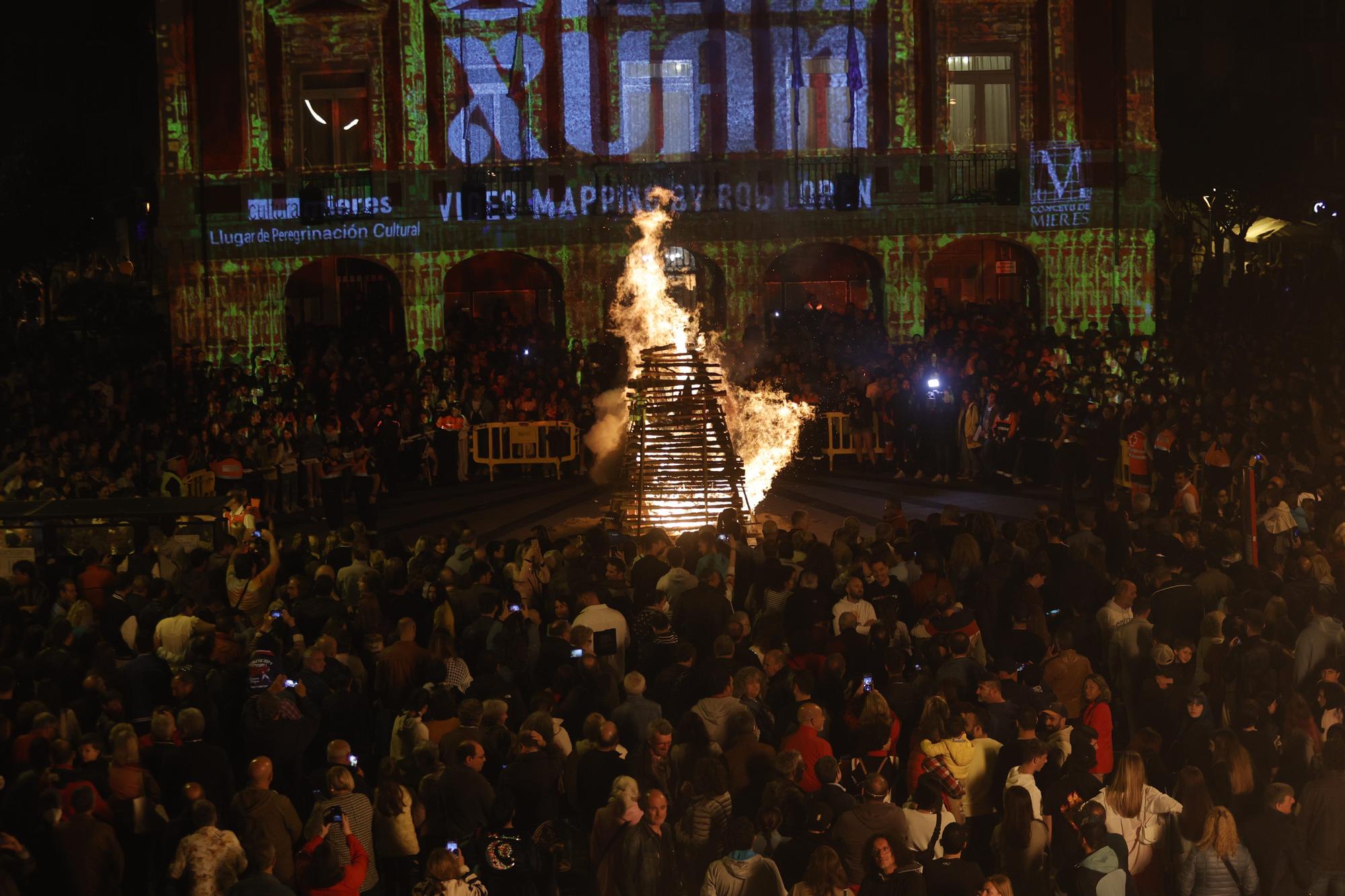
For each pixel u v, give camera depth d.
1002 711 11.16
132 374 32.94
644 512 20.91
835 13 36.97
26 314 55.22
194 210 36.44
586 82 36.84
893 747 11.25
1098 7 36.84
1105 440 25.23
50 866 9.67
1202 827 9.55
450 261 36.78
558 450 30.88
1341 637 12.68
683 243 36.84
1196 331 36.19
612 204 36.78
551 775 10.45
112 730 10.77
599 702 11.91
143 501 18.33
